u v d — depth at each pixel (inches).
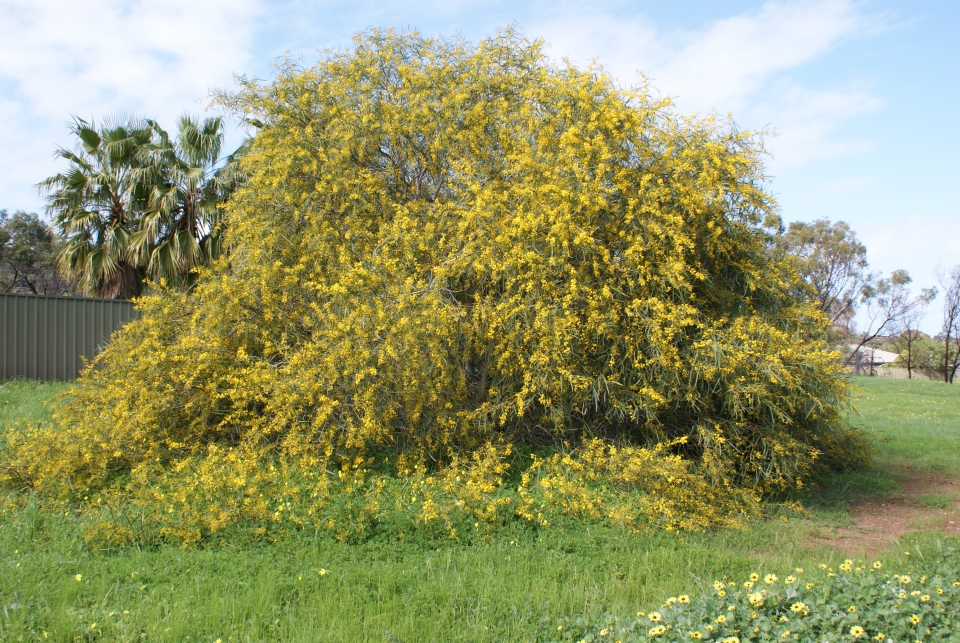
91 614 143.3
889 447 385.7
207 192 499.8
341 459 242.2
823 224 1411.2
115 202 520.1
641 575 177.0
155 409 251.6
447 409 253.0
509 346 250.2
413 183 312.2
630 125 263.6
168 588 158.1
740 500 247.8
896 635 121.6
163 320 279.6
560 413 248.7
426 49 312.2
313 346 243.9
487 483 224.8
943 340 1611.7
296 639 134.2
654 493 230.4
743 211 274.4
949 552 189.9
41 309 483.5
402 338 236.1
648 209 248.1
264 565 172.2
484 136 298.7
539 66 307.9
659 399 236.1
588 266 253.1
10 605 143.2
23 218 1096.8
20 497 224.5
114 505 208.4
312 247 280.2
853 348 1843.0
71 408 279.0
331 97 308.5
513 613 150.2
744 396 243.0
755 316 259.1
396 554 188.4
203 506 204.2
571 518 216.8
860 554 209.0
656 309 236.4
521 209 256.5
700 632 124.5
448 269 261.4
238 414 252.1
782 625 126.2
